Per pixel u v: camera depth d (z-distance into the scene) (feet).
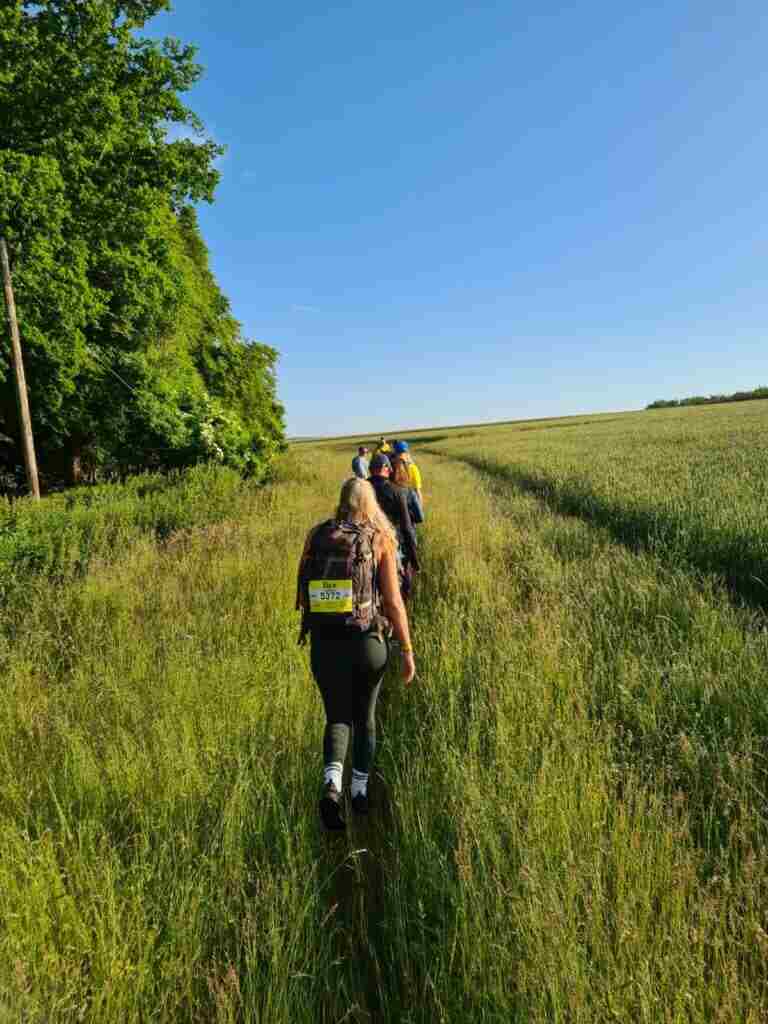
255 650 15.89
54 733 12.00
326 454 144.56
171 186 61.72
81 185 55.01
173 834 9.06
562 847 8.17
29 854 8.30
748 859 7.76
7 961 6.87
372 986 7.53
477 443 168.04
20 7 50.52
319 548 10.80
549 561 24.62
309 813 9.96
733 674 13.30
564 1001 6.17
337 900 8.86
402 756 11.60
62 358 56.08
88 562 24.93
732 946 6.79
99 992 6.72
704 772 10.34
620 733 11.49
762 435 94.79
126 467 65.31
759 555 23.95
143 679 14.40
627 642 15.87
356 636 10.39
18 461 68.64
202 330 97.09
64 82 51.83
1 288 51.55
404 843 9.17
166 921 7.70
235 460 61.87
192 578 22.21
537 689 12.85
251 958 7.05
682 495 35.65
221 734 11.60
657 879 7.73
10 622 18.89
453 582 21.99
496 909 7.38
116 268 61.11
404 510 18.95
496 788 9.72
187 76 61.41
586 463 68.03
